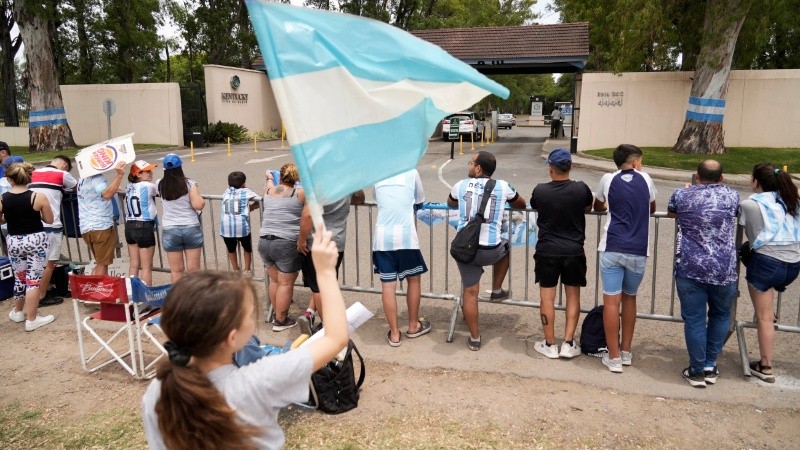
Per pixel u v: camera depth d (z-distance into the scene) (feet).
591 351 15.72
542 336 17.24
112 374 15.16
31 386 14.51
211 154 75.20
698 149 60.90
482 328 17.87
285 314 17.79
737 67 65.26
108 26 96.53
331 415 12.78
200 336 5.19
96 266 20.26
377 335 17.37
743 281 22.20
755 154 59.93
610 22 66.44
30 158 70.64
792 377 14.47
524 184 48.29
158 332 17.60
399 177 15.99
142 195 19.67
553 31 93.30
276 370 5.58
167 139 87.45
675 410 12.92
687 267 13.57
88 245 20.33
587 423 12.38
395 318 16.43
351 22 6.99
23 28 76.95
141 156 73.51
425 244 28.60
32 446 11.84
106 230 20.01
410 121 7.47
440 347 16.46
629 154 14.37
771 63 89.20
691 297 13.70
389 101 7.23
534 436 11.89
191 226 19.38
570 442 11.68
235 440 5.24
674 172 53.42
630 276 14.44
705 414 12.76
